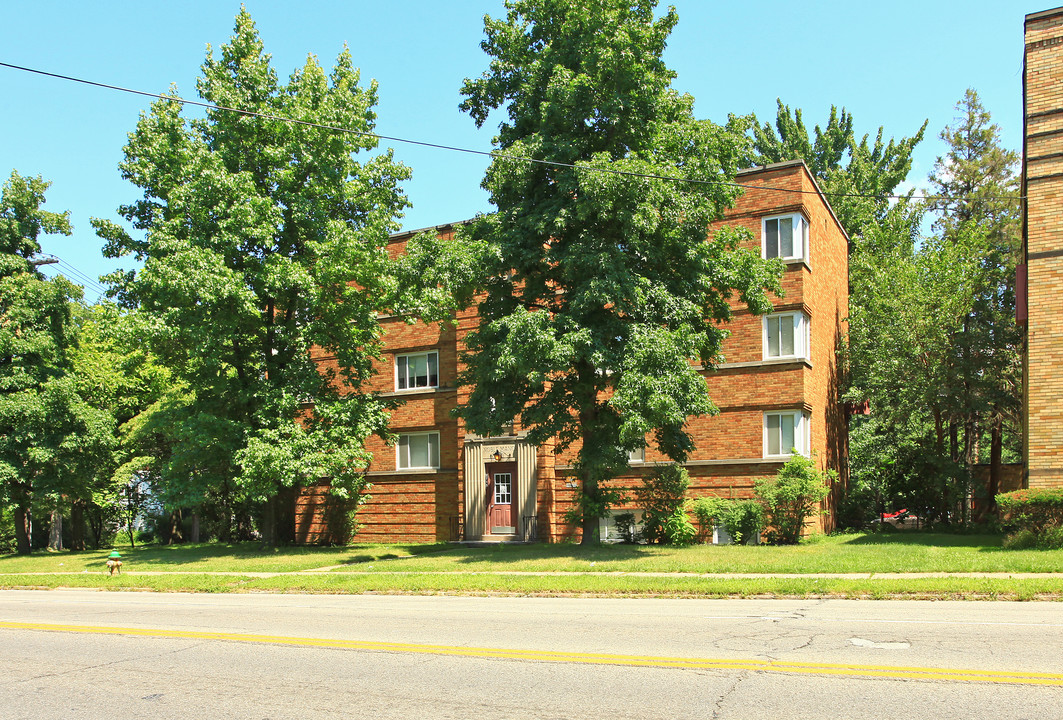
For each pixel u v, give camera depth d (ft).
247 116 73.77
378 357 85.10
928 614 33.37
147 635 35.12
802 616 34.19
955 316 82.53
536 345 56.24
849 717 19.42
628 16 61.46
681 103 64.39
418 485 94.94
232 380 78.13
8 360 91.81
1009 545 55.16
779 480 72.74
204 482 77.36
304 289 73.41
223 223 71.05
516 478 88.33
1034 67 59.57
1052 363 57.21
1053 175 58.34
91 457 94.02
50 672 28.04
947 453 94.38
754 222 82.64
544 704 21.48
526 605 41.57
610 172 55.88
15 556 95.71
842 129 153.38
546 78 63.93
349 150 77.97
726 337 67.31
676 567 52.13
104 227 76.84
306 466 71.87
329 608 42.93
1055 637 27.68
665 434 65.77
